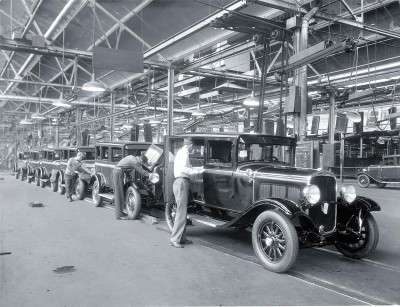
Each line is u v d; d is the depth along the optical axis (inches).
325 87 620.7
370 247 199.6
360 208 202.4
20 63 666.2
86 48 553.0
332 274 178.5
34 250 212.4
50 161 585.6
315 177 191.5
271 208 194.5
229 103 805.9
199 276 169.9
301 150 308.2
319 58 286.0
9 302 137.8
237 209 223.1
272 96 701.3
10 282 159.5
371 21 500.4
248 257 204.2
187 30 401.1
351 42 263.9
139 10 407.5
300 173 195.2
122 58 393.7
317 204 195.9
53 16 459.8
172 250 216.4
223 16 306.5
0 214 338.0
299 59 296.8
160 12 430.9
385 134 665.0
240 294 148.4
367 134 692.7
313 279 170.4
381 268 189.6
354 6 444.8
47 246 221.9
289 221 175.9
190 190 256.2
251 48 414.6
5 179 812.0
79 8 403.2
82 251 211.5
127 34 498.3
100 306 134.8
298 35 330.3
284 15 346.6
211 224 220.1
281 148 243.9
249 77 586.6
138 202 311.4
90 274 170.9
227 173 228.1
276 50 560.1
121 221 309.6
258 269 182.4
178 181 226.8
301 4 337.7
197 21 394.6
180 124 1141.1
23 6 450.9
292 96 322.0
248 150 231.1
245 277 169.9
